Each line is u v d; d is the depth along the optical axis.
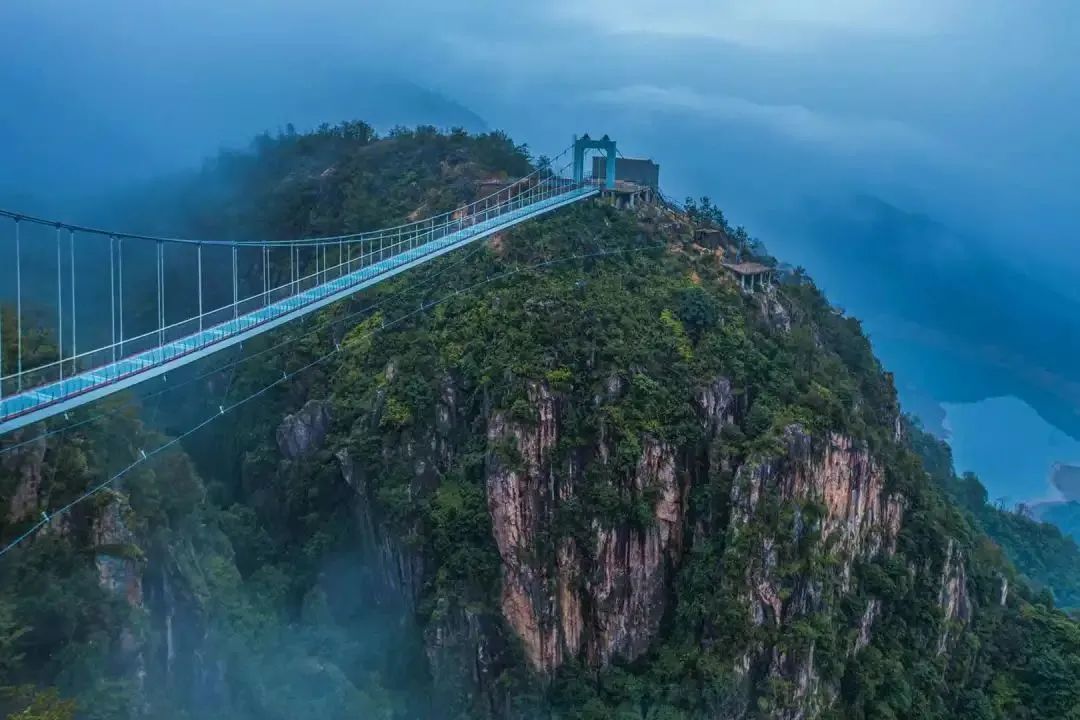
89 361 70.25
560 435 75.44
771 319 92.31
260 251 110.00
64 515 53.78
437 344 84.12
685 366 79.00
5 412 47.38
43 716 43.09
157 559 60.75
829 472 78.44
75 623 50.72
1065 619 94.50
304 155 123.94
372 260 92.31
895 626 81.88
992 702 85.25
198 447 93.19
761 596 72.25
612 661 74.19
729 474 75.75
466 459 77.19
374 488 79.31
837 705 74.88
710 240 104.44
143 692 53.91
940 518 89.31
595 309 81.56
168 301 106.38
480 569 73.25
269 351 91.69
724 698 69.06
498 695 71.00
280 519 84.94
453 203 104.00
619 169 113.25
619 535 74.38
